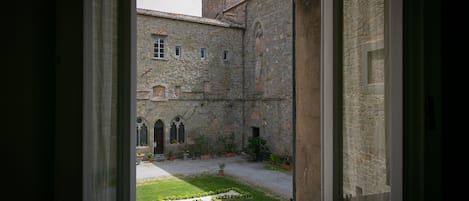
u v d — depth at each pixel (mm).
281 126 12930
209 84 15156
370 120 1540
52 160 782
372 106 1543
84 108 840
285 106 12742
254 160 13500
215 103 15273
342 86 1527
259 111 14438
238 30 15578
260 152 13531
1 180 716
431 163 1145
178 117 14602
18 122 733
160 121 14344
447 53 1144
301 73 2498
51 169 782
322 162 1609
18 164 736
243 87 15758
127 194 1002
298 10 2574
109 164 975
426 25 1141
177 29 14523
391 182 1285
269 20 13719
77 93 803
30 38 742
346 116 1531
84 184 850
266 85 13883
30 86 745
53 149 783
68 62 789
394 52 1242
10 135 724
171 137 14461
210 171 11469
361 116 1538
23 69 736
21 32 731
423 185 1155
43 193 771
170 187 9320
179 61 14578
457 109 1155
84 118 841
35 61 751
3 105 712
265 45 13969
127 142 1002
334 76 1521
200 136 14977
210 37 15133
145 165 12742
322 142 1607
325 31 1586
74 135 802
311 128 2322
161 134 14414
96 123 933
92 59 902
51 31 773
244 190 8945
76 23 798
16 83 728
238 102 15664
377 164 1523
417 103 1165
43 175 770
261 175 10742
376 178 1526
